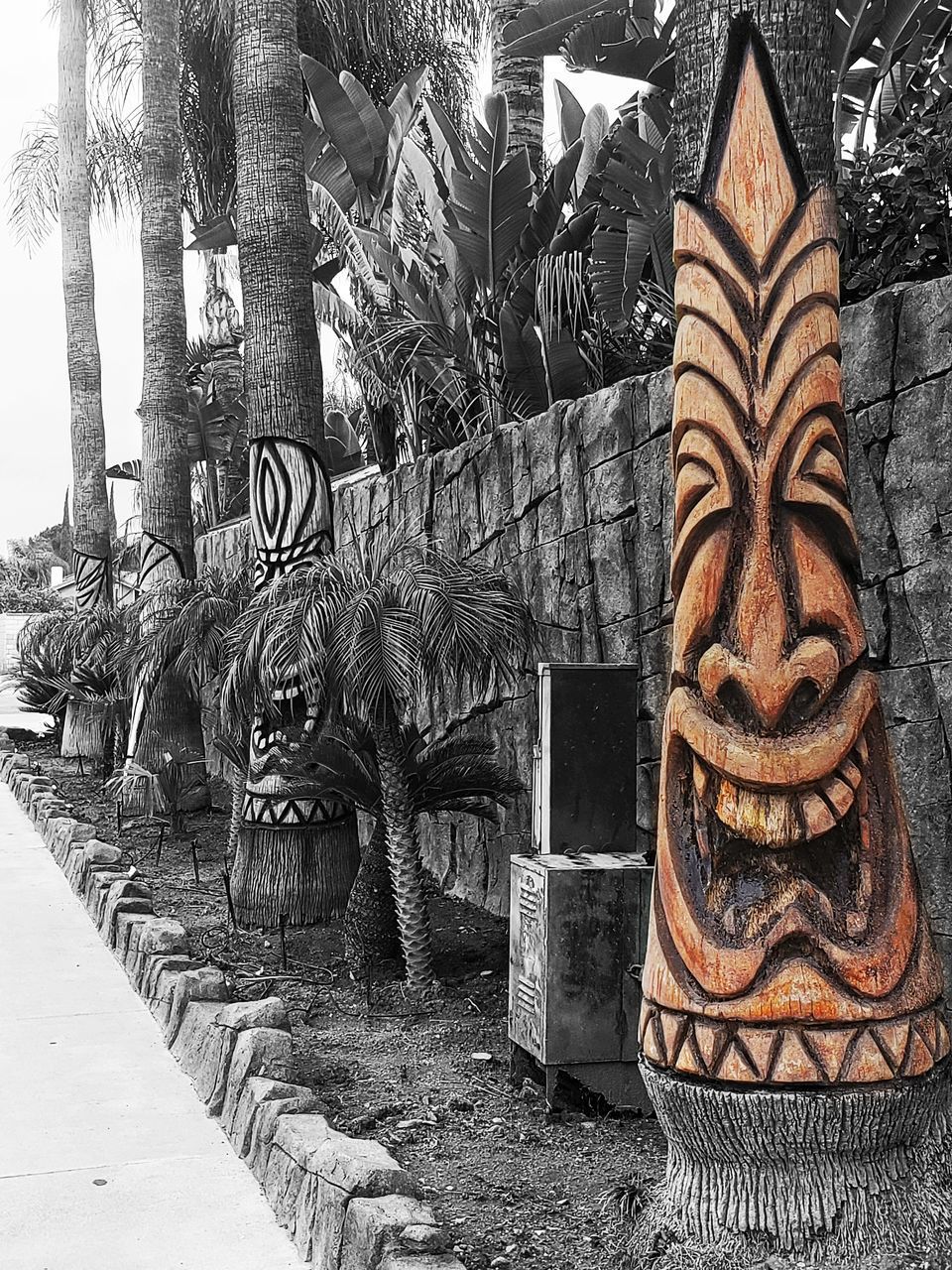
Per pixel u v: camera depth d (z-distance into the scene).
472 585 5.79
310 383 7.81
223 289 17.14
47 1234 3.71
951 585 3.96
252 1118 4.27
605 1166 4.00
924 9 6.80
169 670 10.00
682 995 3.02
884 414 4.20
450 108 15.59
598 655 6.07
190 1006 5.40
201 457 17.36
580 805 4.72
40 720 23.16
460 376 8.57
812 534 3.02
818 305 3.02
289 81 7.80
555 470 6.46
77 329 16.72
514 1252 3.38
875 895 2.98
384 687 5.53
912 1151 2.99
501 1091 4.68
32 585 39.09
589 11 7.46
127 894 7.57
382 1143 4.20
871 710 3.04
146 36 11.87
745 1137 2.94
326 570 5.82
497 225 7.77
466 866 7.85
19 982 6.50
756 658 2.99
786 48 3.19
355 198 10.13
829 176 3.24
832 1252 2.88
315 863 7.35
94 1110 4.71
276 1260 3.54
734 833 3.01
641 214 6.91
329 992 5.98
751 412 3.02
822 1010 2.89
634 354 7.39
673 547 3.18
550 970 4.41
